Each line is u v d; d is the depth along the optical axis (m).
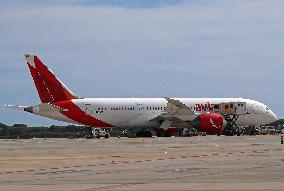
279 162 45.66
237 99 135.62
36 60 127.06
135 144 85.44
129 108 131.12
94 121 129.88
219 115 127.56
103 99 131.00
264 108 136.38
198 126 126.94
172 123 132.88
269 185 29.45
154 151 64.19
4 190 28.80
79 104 128.38
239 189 27.92
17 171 40.25
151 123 132.62
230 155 55.75
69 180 33.69
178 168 41.06
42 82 127.12
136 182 31.98
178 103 127.81
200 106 132.38
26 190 28.77
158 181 32.31
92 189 29.00
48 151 66.50
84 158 53.44
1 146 82.62
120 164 45.78
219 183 30.73
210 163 45.41
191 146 76.44
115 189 28.80
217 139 104.94
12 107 124.44
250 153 58.78
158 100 133.25
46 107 124.81
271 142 89.56
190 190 27.88
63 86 128.00
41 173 38.59
